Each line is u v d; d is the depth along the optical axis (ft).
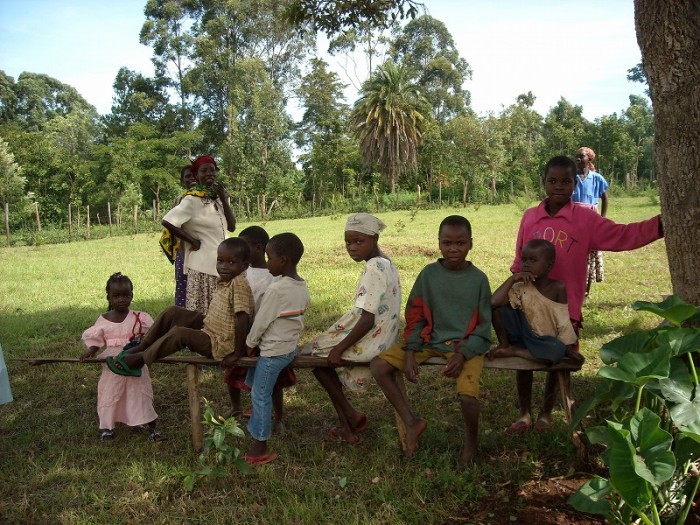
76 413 16.71
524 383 14.02
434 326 12.76
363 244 13.08
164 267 44.65
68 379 19.34
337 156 138.82
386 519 10.84
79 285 37.60
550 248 12.27
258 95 151.94
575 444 12.10
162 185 144.25
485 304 12.45
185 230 18.72
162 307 28.53
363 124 134.00
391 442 13.41
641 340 10.59
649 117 176.14
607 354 10.80
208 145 173.78
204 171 18.71
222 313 13.52
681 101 11.53
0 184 105.19
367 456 13.37
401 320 24.76
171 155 153.07
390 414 15.72
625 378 9.30
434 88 212.23
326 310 26.94
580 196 25.82
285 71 188.65
